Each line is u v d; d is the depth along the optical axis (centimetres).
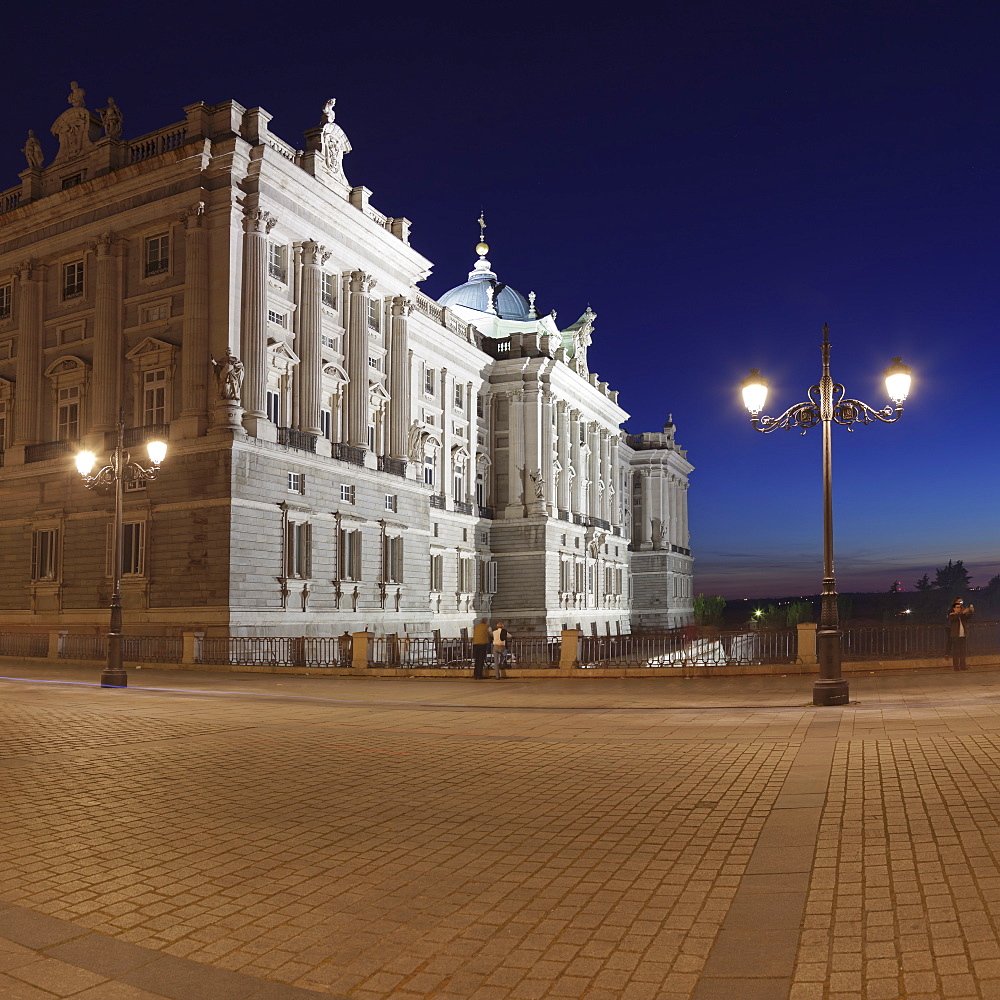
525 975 625
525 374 8356
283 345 4962
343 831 1026
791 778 1220
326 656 4091
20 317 5350
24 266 5325
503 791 1223
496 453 8400
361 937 703
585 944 675
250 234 4759
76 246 5175
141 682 3169
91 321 5109
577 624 8781
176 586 4575
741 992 579
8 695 2673
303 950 679
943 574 19125
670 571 12288
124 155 5081
